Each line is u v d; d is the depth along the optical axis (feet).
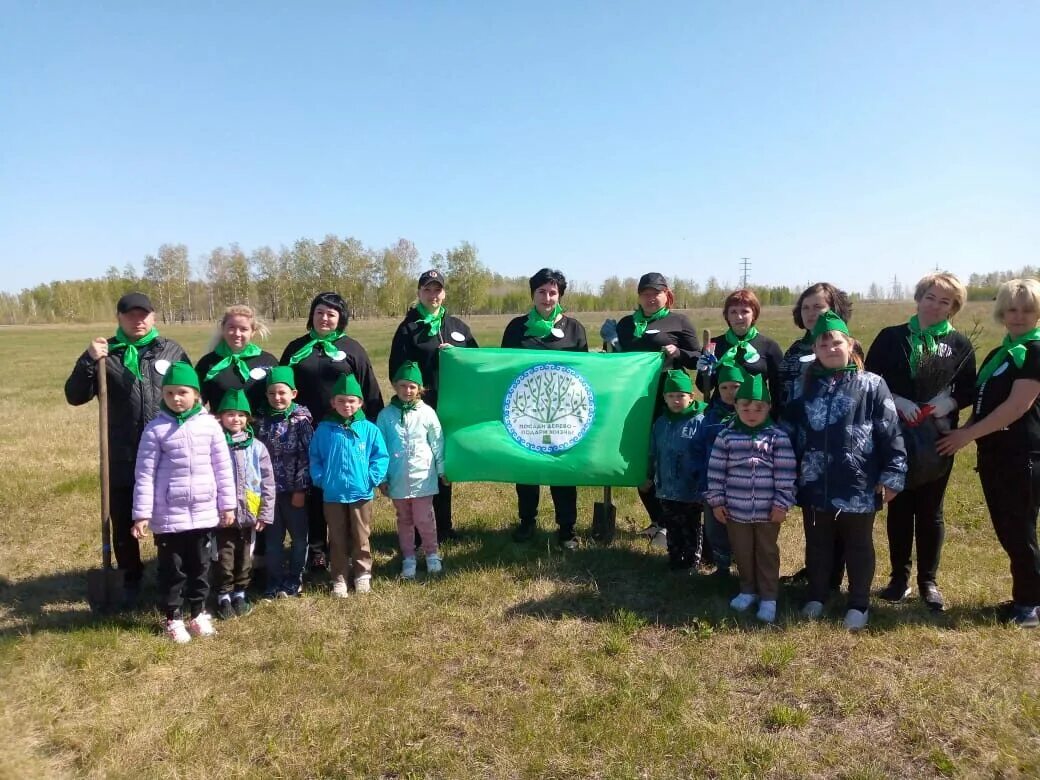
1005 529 16.39
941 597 17.88
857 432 16.26
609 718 13.08
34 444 40.86
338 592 19.03
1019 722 12.80
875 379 16.40
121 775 11.83
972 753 12.08
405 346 22.70
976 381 16.96
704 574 20.17
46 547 23.57
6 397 66.49
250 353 20.03
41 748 12.68
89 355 18.53
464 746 12.50
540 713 13.32
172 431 16.72
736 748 12.23
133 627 17.42
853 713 13.30
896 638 15.96
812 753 12.19
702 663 15.20
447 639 16.56
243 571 18.33
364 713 13.42
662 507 20.45
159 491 16.67
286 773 11.85
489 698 13.99
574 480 21.04
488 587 19.30
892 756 12.09
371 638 16.57
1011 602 17.29
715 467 17.70
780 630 16.48
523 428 21.29
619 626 16.88
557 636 16.55
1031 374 15.43
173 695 14.34
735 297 20.24
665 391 19.88
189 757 12.24
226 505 17.22
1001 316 16.30
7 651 15.94
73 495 29.30
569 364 21.38
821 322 16.58
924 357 16.66
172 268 316.60
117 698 14.21
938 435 16.34
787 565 21.21
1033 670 14.53
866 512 16.34
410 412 20.29
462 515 26.99
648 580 19.75
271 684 14.55
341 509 18.94
